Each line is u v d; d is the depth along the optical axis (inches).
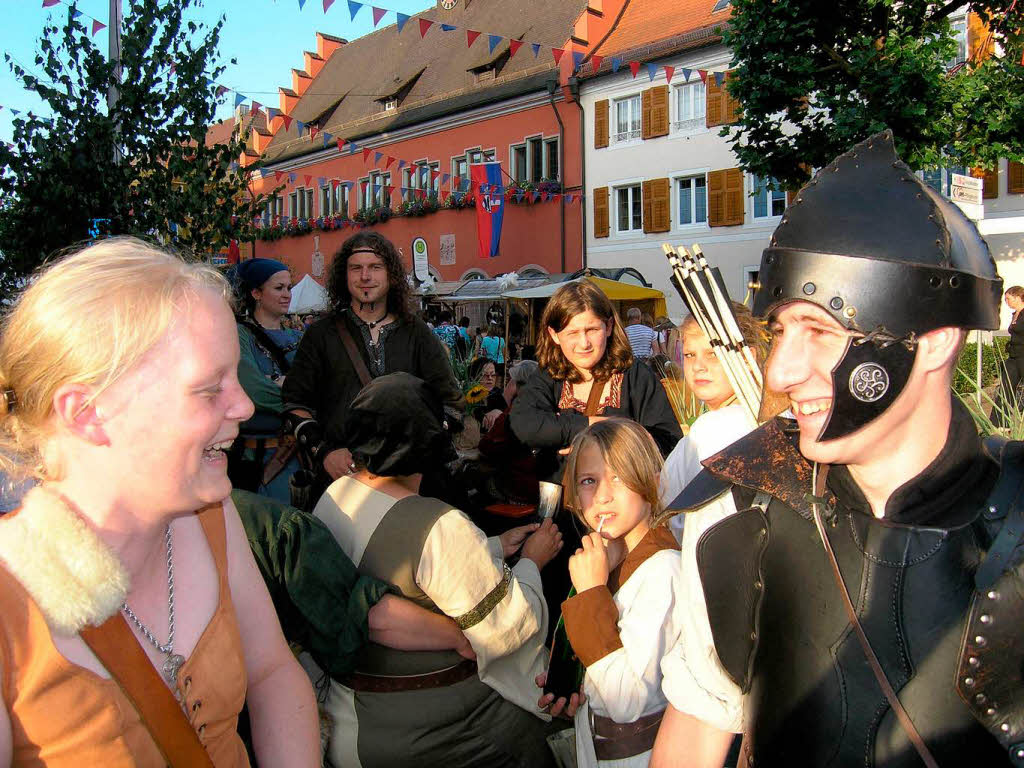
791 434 40.3
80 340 34.9
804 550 37.9
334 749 75.3
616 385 105.8
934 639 34.2
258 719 48.4
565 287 104.8
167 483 37.4
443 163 951.0
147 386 36.1
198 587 42.7
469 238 909.2
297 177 1146.0
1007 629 32.8
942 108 328.5
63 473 37.5
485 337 518.3
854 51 329.4
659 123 746.8
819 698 36.6
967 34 484.7
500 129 887.1
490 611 74.0
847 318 33.7
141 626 39.6
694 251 53.0
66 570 35.5
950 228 34.6
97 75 165.9
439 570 72.5
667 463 89.3
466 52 981.2
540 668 82.4
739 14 354.3
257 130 1200.8
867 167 36.2
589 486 77.3
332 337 123.6
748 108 363.6
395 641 73.2
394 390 75.3
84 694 36.1
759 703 39.4
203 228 176.7
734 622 40.1
